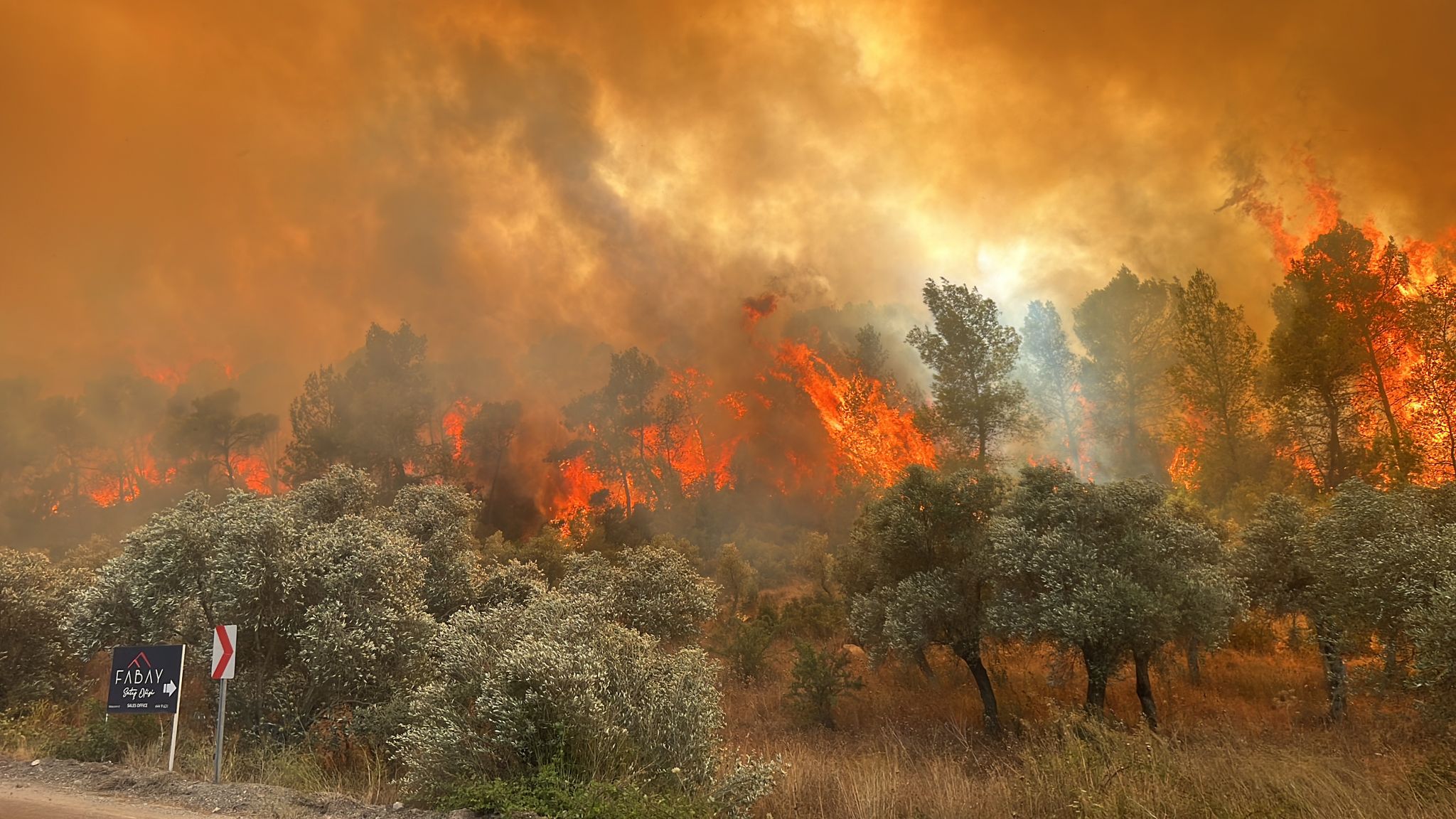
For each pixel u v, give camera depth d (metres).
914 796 10.60
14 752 11.61
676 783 9.11
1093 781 9.63
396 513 19.06
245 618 12.91
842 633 28.33
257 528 13.33
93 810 8.48
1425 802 9.44
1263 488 30.83
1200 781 9.78
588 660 9.62
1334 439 33.88
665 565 20.92
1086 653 15.88
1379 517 14.48
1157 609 14.81
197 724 13.33
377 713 11.84
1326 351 33.69
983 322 41.81
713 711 10.20
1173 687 20.17
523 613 11.94
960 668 22.84
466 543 19.33
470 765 8.97
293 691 13.20
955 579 18.00
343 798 9.19
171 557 13.27
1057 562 15.76
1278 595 17.50
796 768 11.45
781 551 55.25
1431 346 32.44
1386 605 12.91
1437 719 11.64
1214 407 36.94
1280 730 15.77
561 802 8.06
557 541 38.56
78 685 16.47
